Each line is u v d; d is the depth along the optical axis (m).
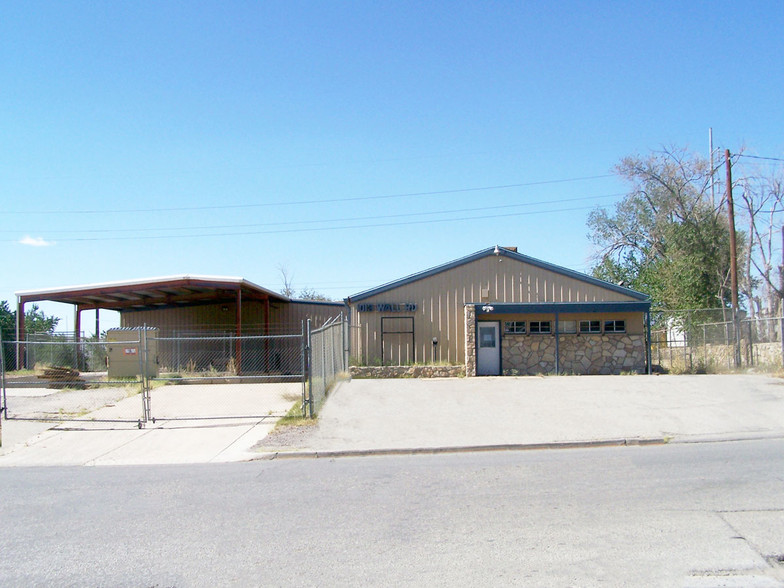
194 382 21.94
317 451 11.09
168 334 30.36
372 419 13.82
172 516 7.27
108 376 22.55
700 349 26.42
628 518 6.69
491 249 25.83
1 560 5.98
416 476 8.95
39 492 8.70
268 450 11.30
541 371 24.48
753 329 27.14
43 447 12.35
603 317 24.73
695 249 36.69
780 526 6.36
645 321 25.33
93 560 5.91
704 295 35.41
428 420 13.66
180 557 5.92
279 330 29.25
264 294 26.22
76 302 28.27
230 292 25.66
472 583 5.15
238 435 12.80
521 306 23.92
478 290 25.89
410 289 25.97
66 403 17.41
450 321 25.84
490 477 8.74
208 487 8.66
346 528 6.60
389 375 24.11
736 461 9.41
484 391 17.78
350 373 23.97
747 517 6.65
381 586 5.14
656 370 24.36
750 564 5.45
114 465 10.79
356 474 9.22
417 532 6.41
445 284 25.95
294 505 7.56
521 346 24.64
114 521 7.16
